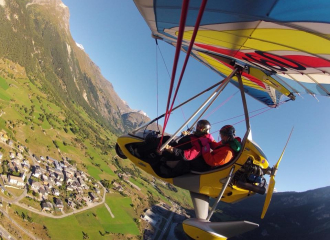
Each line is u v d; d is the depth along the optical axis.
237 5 2.93
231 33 4.11
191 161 5.69
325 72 4.80
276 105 9.16
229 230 4.19
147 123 7.02
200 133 5.71
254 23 3.35
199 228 4.34
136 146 6.54
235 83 8.97
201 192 5.62
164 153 6.09
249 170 5.17
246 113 5.73
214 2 3.06
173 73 2.95
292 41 3.62
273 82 6.31
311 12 2.56
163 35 5.85
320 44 3.35
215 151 5.46
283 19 2.90
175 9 3.68
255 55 5.00
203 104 5.84
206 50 6.32
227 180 5.16
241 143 5.51
